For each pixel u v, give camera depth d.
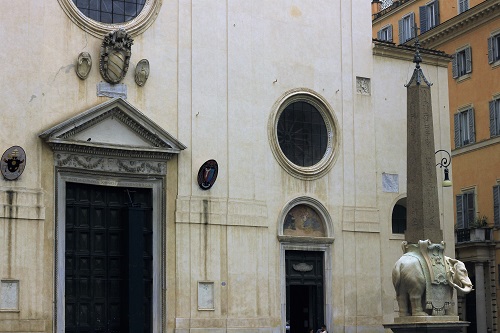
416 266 30.44
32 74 29.34
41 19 29.72
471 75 49.56
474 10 48.53
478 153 48.75
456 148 50.50
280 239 33.56
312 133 35.31
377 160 36.34
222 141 32.84
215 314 31.73
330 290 34.38
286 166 34.16
